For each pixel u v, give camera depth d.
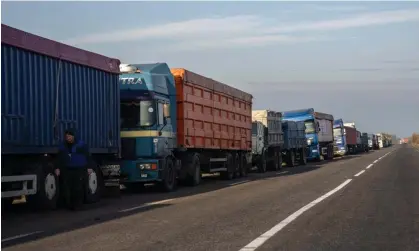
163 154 16.75
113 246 8.05
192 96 19.09
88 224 10.19
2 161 11.12
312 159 44.72
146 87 16.31
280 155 32.75
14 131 10.98
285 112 43.09
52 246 8.08
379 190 16.25
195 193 16.41
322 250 7.66
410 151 70.19
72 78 13.23
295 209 12.07
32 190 11.55
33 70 11.68
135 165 16.05
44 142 12.00
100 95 14.59
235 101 24.62
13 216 11.38
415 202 13.12
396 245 7.98
